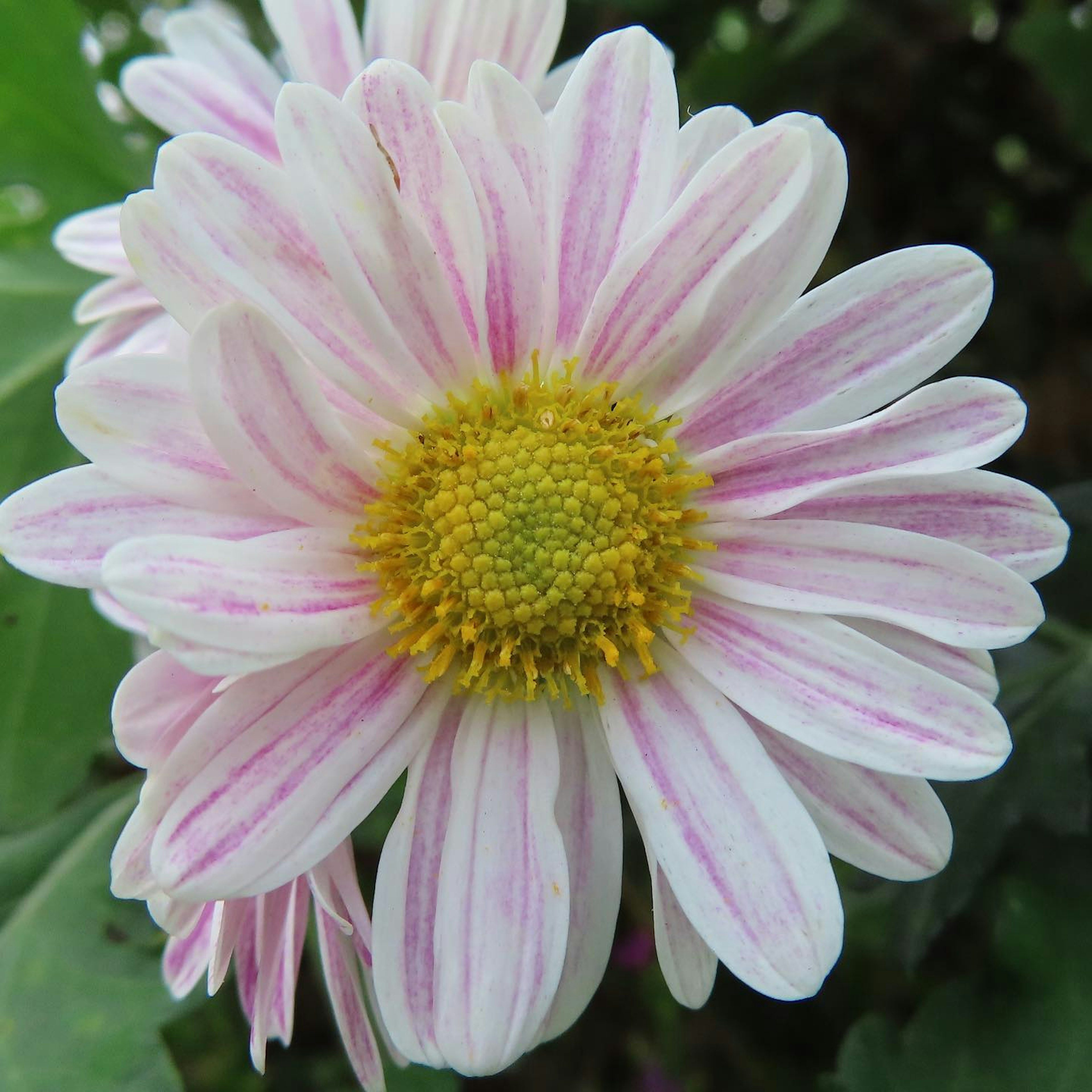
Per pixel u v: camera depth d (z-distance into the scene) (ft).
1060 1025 0.68
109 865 0.75
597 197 0.64
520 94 0.62
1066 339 0.87
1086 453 0.85
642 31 0.63
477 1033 0.61
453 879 0.62
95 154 0.77
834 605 0.62
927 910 0.69
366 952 0.64
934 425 0.62
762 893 0.62
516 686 0.65
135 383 0.61
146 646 0.73
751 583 0.64
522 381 0.65
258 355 0.61
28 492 0.62
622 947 0.82
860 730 0.62
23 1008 0.72
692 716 0.64
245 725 0.61
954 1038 0.69
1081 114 0.80
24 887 0.75
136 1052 0.71
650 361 0.64
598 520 0.64
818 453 0.63
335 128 0.60
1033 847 0.70
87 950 0.73
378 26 0.68
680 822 0.63
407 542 0.64
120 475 0.61
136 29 0.81
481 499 0.64
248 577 0.61
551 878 0.62
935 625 0.62
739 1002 0.81
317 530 0.63
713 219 0.62
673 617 0.64
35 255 0.78
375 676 0.63
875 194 0.87
